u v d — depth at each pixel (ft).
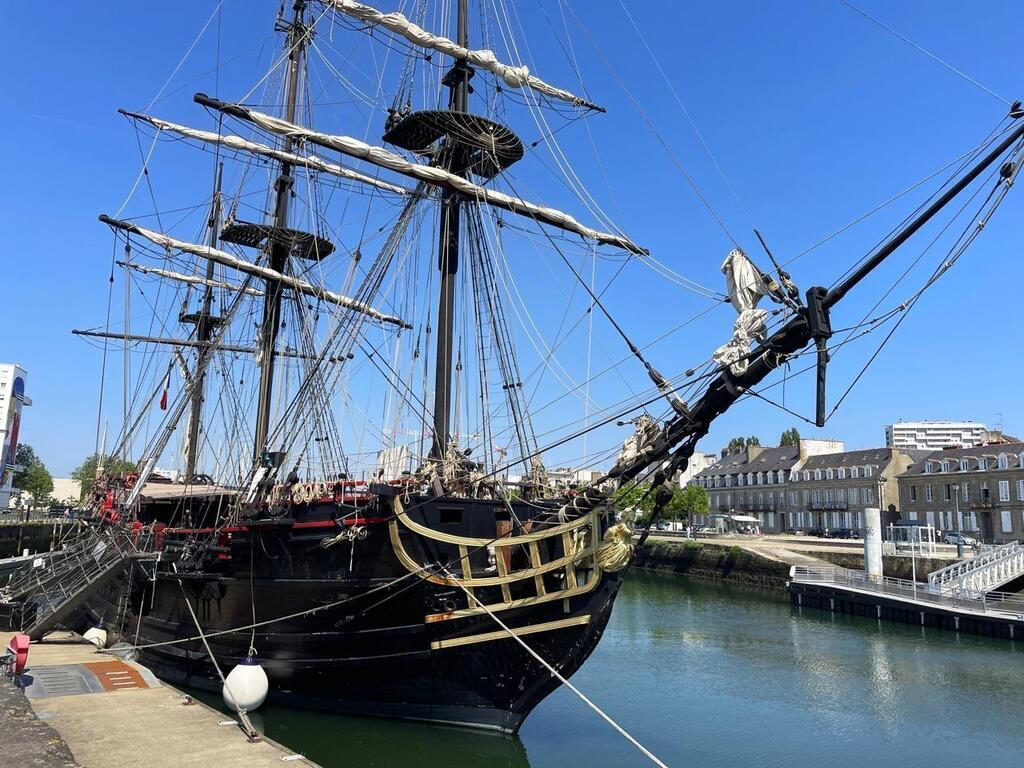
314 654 57.52
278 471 67.00
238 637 62.03
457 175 72.54
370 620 54.70
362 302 78.89
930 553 200.95
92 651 67.26
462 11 76.18
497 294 72.54
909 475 298.76
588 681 87.66
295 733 54.95
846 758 59.98
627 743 61.11
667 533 340.80
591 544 53.11
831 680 90.74
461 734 54.85
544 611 53.78
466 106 74.59
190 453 128.57
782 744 63.10
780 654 108.47
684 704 76.79
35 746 30.73
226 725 41.39
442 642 52.49
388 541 53.06
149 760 35.12
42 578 87.25
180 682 69.21
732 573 230.27
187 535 74.13
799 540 280.31
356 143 65.46
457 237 69.82
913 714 74.74
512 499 57.21
